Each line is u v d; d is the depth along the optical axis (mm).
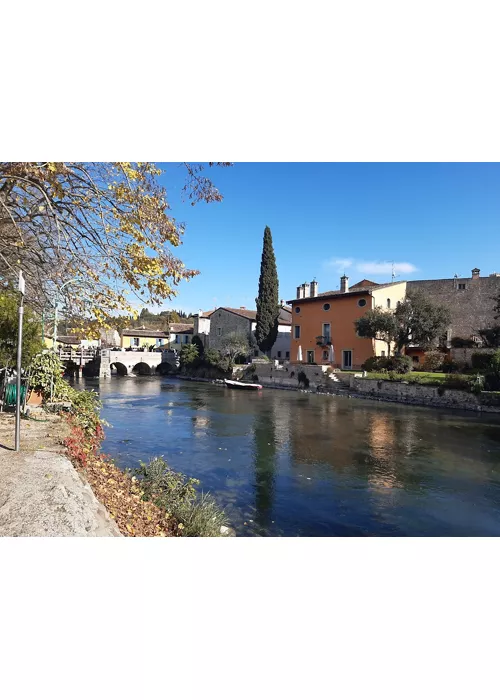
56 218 6328
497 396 22141
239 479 10531
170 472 8484
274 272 45781
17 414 6141
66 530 3865
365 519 8234
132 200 6762
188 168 6586
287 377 36562
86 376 48438
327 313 38094
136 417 20000
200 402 26078
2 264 8219
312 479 10648
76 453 6488
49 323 10266
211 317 54375
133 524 5477
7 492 4539
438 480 10680
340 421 19188
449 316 31234
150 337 60688
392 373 28828
